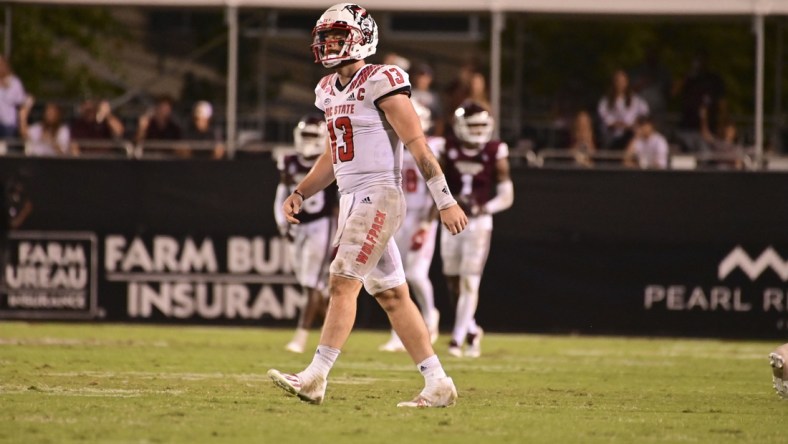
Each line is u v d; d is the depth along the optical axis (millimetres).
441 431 19484
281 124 57375
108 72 77625
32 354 33781
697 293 44344
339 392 25438
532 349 40312
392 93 21188
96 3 47375
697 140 52875
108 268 44938
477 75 50062
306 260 37969
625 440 19203
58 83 75625
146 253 44875
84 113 51344
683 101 53219
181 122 60094
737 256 44188
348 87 21516
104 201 44781
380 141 21375
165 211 44781
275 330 45250
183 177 44812
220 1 46688
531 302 44562
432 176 21062
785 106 76188
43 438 18250
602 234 44375
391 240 21797
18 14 72375
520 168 44344
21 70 72875
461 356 37469
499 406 23516
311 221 37938
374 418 20812
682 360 36781
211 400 23375
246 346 38844
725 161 50688
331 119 21688
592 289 44438
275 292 44906
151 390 25156
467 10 46906
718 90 53188
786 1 47031
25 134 52219
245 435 18703
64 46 77500
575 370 33062
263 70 59844
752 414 23125
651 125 50000
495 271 44594
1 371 28797
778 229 44062
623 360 36562
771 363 23734
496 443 18484
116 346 37406
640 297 44438
